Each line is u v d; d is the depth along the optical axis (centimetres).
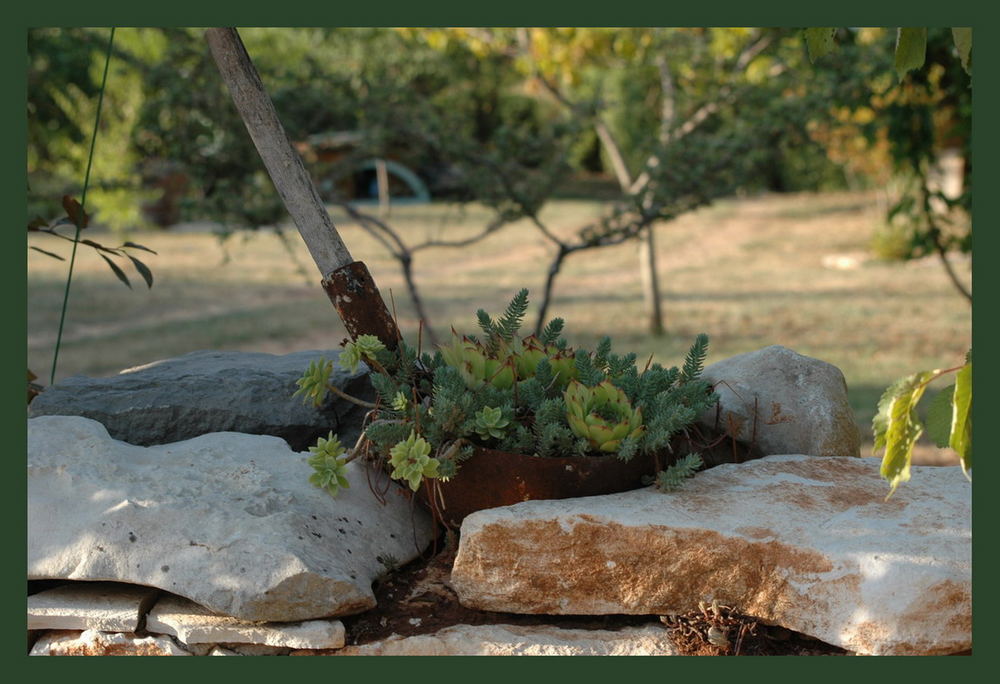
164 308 1352
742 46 861
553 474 279
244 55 308
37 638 265
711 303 1341
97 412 314
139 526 260
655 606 262
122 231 2141
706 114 840
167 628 262
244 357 370
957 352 995
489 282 1584
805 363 344
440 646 258
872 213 2366
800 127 705
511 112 2383
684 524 260
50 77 747
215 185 708
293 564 251
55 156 873
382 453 292
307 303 1389
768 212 2606
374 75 775
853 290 1410
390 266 1769
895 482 226
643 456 287
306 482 293
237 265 1778
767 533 257
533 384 296
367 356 299
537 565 264
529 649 256
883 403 226
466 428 278
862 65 667
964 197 671
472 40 892
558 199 2802
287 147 312
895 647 235
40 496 267
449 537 302
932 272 1535
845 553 247
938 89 671
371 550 285
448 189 781
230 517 263
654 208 719
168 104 693
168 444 310
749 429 328
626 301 1377
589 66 1013
